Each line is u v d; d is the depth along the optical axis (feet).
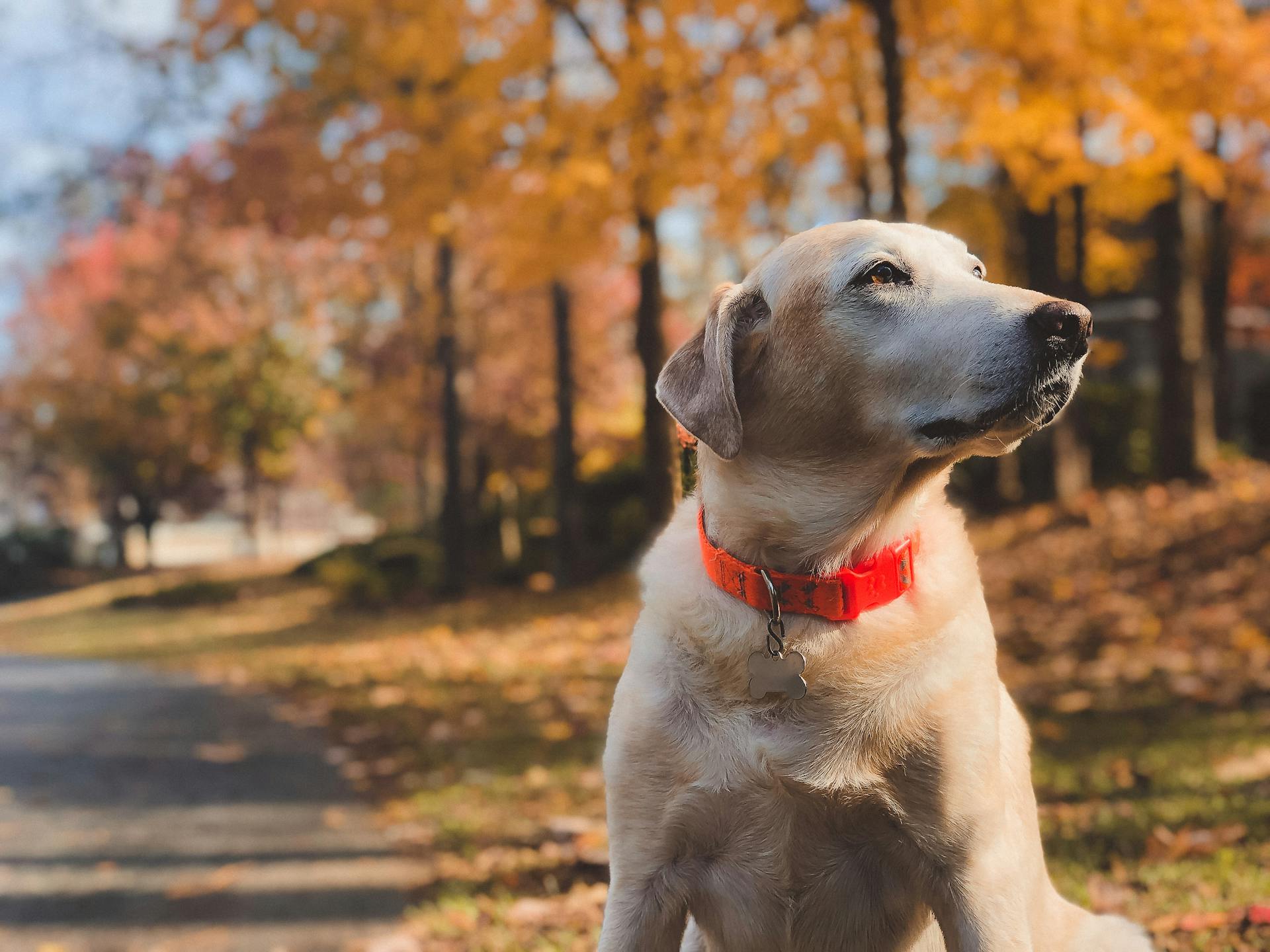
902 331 7.77
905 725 7.55
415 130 34.01
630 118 30.58
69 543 139.03
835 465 8.00
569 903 13.25
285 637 54.24
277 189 37.04
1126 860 13.14
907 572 7.84
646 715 7.89
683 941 9.29
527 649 38.37
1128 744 18.95
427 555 72.08
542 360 82.23
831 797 7.61
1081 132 32.12
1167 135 27.63
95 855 17.51
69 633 72.69
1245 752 17.57
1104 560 34.24
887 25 28.32
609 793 8.11
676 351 8.47
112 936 13.87
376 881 15.46
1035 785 16.94
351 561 72.64
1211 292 61.93
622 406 87.56
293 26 35.60
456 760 22.48
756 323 8.27
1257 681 22.16
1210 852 13.07
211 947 13.33
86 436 120.67
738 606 7.79
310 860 16.65
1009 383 7.47
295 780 22.38
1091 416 53.11
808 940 8.05
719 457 8.16
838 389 7.93
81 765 24.70
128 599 87.81
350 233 38.58
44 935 13.97
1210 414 43.42
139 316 104.99
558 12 33.65
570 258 32.14
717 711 7.78
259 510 145.28
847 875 7.91
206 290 101.60
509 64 32.55
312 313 93.76
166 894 15.39
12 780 23.31
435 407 82.53
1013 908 7.64
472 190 33.47
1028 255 45.83
